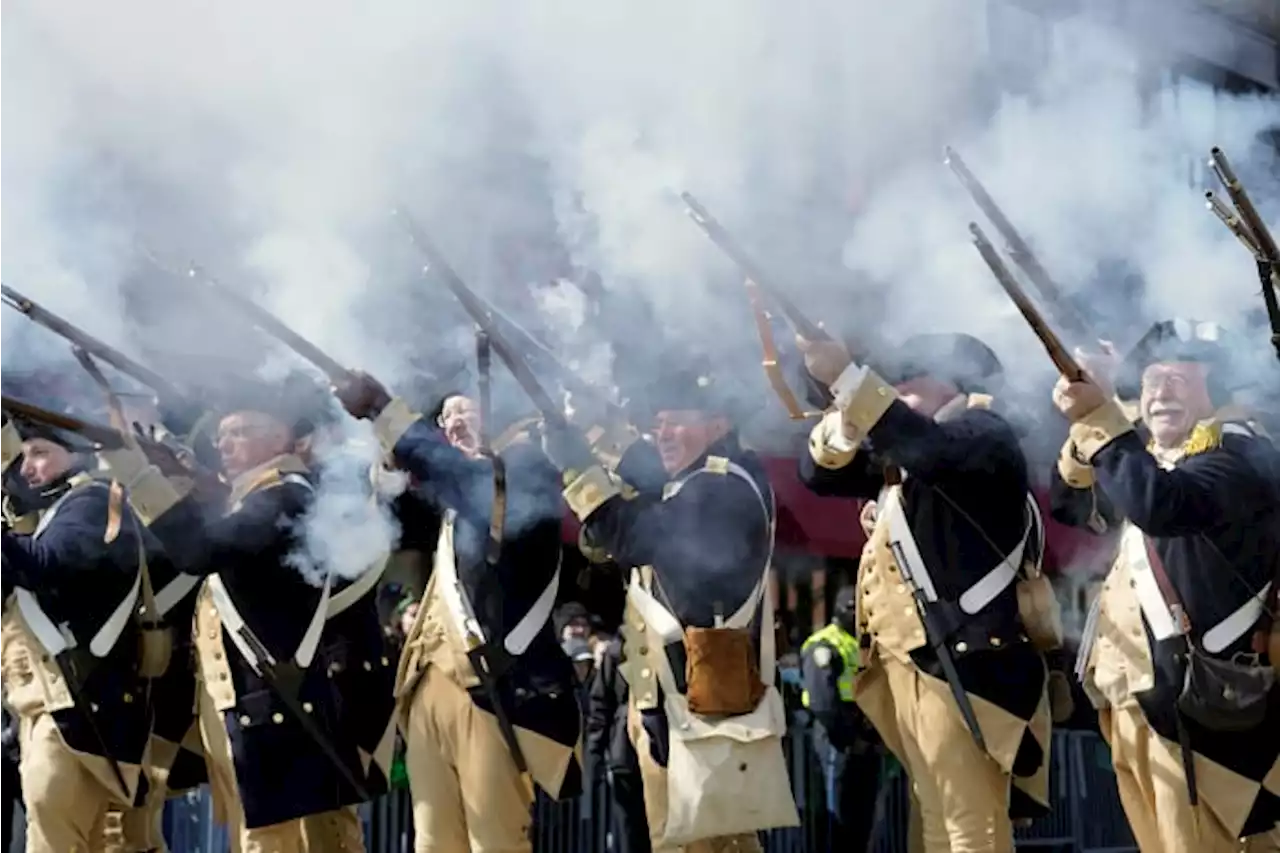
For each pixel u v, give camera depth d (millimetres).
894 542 10812
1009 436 10508
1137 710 10227
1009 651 10562
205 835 15516
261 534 11297
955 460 10312
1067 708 11672
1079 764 19250
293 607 11500
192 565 11211
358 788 11656
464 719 11211
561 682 11273
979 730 10461
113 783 11867
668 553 10953
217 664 11531
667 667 11016
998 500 10555
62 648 11812
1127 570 10211
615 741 15812
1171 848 10031
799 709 17734
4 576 11625
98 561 11820
